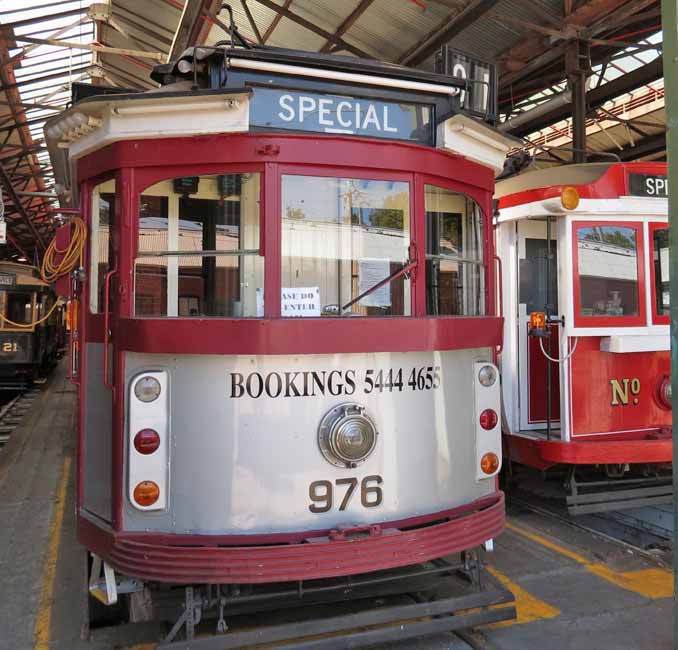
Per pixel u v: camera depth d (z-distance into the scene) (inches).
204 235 122.0
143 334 116.1
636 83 398.3
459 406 136.0
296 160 120.6
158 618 131.2
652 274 204.1
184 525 117.0
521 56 384.8
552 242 218.7
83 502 136.3
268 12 389.1
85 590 145.9
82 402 137.3
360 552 113.6
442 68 138.9
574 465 198.8
